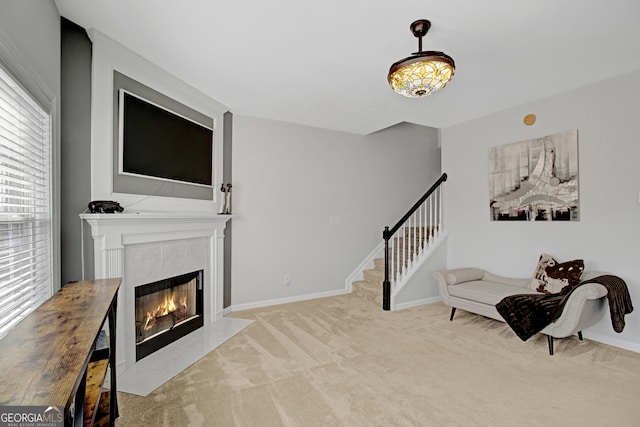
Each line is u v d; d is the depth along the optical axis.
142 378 2.29
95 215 2.11
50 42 1.87
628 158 2.82
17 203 1.57
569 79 2.96
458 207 4.36
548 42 2.31
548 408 1.94
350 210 4.88
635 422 1.81
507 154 3.75
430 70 2.04
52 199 1.89
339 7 1.91
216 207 3.58
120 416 1.85
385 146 5.24
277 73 2.83
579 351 2.75
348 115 4.00
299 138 4.41
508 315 2.90
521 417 1.85
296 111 3.87
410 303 4.12
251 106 3.69
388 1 1.85
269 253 4.19
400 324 3.44
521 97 3.40
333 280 4.73
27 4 1.56
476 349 2.79
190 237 3.15
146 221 2.56
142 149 2.62
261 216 4.12
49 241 1.86
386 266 3.96
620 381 2.26
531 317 2.75
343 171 4.81
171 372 2.38
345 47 2.38
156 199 2.78
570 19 2.03
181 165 3.05
